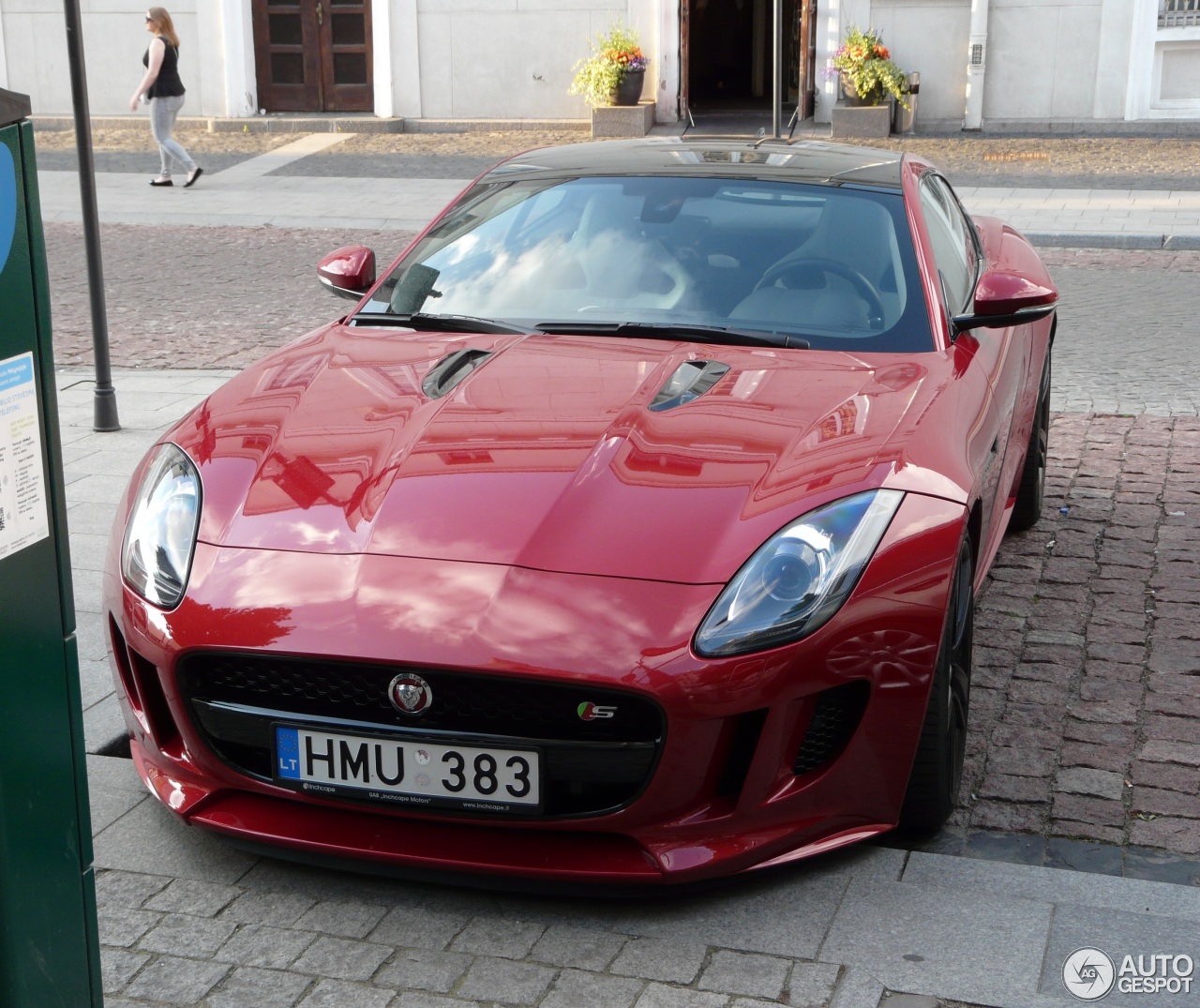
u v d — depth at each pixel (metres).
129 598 2.80
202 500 2.90
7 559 1.91
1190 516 5.18
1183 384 7.21
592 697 2.53
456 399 3.15
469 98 18.02
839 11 16.91
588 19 17.39
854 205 3.91
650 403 3.10
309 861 2.77
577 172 4.20
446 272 3.92
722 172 4.10
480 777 2.58
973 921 2.65
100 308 6.05
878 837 3.05
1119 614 4.25
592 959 2.54
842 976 2.48
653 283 3.73
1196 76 16.44
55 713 2.04
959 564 2.96
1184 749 3.41
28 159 1.90
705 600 2.58
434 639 2.52
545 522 2.70
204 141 17.39
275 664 2.64
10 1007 1.99
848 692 2.69
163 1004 2.43
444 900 2.74
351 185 14.30
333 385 3.30
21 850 1.97
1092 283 9.90
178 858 2.89
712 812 2.62
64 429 6.21
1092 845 3.01
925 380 3.30
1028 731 3.51
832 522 2.70
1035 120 16.75
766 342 3.51
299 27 18.27
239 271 10.42
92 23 18.52
